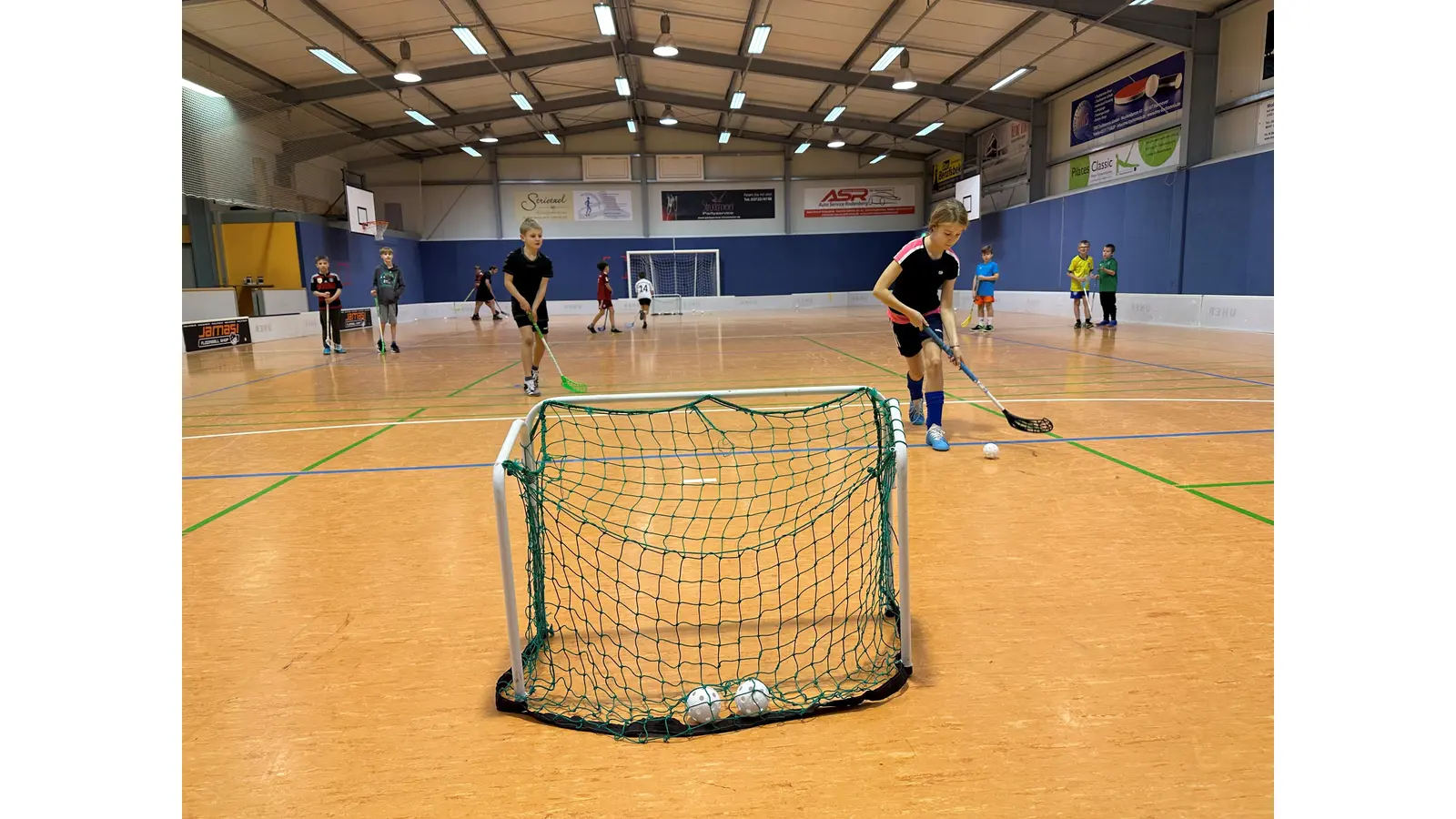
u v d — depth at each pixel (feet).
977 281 42.04
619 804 4.66
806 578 8.05
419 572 8.55
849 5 42.16
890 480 6.67
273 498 11.60
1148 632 6.72
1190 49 41.19
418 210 76.48
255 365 32.32
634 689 5.97
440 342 44.39
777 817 4.51
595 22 46.52
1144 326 44.39
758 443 14.73
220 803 4.73
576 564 8.60
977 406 18.30
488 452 14.60
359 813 4.64
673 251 79.97
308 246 55.67
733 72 56.18
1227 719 5.39
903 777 4.85
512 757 5.18
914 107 63.21
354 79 50.72
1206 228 41.19
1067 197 54.49
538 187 77.82
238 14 38.96
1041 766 4.92
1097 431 15.05
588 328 55.42
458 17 43.21
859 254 82.28
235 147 47.06
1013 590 7.66
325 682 6.22
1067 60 49.37
